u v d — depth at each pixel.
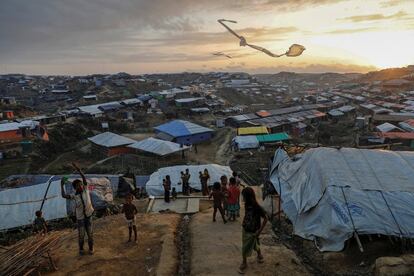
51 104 124.12
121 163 54.47
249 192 9.41
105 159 57.25
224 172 31.67
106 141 61.19
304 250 11.34
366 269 9.74
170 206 17.72
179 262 10.90
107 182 24.91
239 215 14.34
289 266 10.11
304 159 14.52
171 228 13.53
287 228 13.16
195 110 97.38
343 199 11.49
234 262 10.37
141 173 49.53
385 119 74.88
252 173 45.50
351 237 10.73
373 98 120.00
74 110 94.38
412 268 9.05
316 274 9.95
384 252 10.53
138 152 59.84
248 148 59.88
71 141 68.50
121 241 12.25
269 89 175.75
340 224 10.80
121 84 145.00
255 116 85.88
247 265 10.12
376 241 10.96
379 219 10.89
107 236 12.68
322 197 11.98
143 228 13.51
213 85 165.38
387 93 128.12
